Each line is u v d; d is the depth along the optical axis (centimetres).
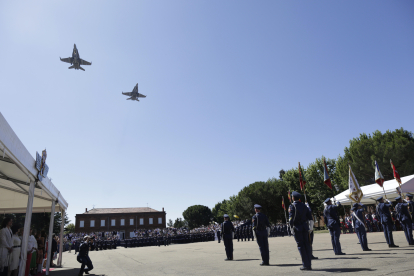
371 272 543
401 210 1016
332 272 584
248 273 689
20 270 705
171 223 10850
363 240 962
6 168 852
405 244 1054
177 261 1234
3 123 543
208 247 2261
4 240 764
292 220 675
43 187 939
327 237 2095
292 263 821
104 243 3941
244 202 5166
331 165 4675
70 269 1322
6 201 1305
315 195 4634
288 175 5222
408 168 3169
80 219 7181
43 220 4225
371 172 3534
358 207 997
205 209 9694
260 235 843
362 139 3991
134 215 7525
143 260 1459
